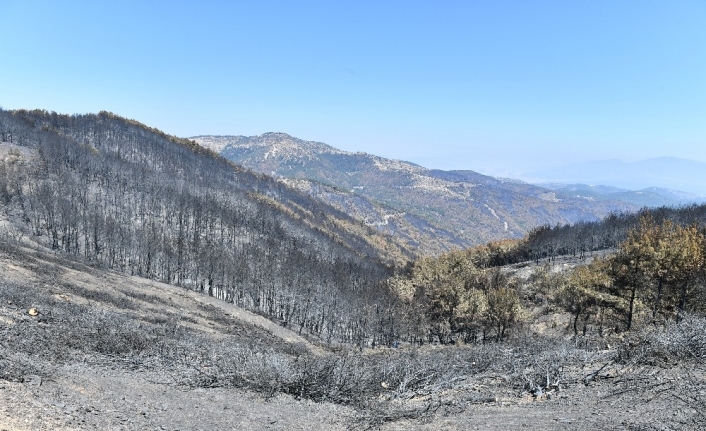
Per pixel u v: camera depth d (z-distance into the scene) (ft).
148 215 451.94
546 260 422.00
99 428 35.88
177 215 469.57
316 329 273.13
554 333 201.16
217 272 288.92
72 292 129.49
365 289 300.61
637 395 47.85
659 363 57.52
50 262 176.24
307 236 596.70
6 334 59.72
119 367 61.82
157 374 62.64
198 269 295.48
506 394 57.98
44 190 359.25
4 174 398.42
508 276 366.63
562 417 43.39
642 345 62.80
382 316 253.85
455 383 67.05
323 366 66.59
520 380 62.80
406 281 315.78
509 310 203.41
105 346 69.67
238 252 370.53
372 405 55.83
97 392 47.14
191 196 536.42
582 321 199.11
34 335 63.72
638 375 54.29
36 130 614.75
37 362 51.06
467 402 55.31
